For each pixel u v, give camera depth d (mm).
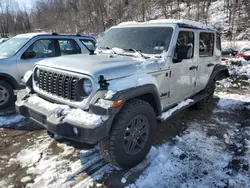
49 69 3031
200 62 4562
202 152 3463
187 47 3598
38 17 51438
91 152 3402
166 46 3574
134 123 2893
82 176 2891
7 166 3111
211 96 5496
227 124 4504
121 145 2748
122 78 2816
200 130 4219
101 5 44531
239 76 8547
